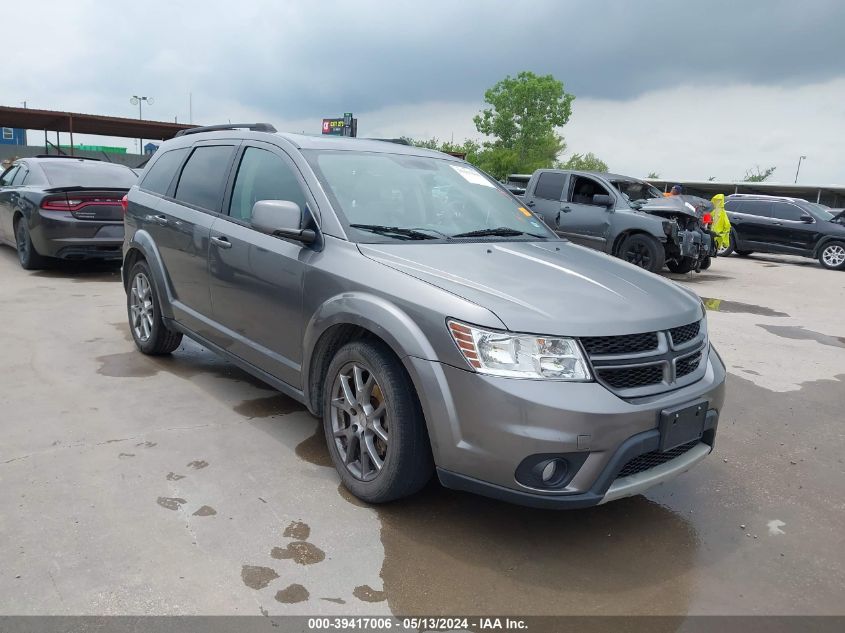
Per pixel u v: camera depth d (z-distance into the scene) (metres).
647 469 2.89
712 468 3.90
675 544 3.03
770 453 4.16
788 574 2.84
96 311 6.73
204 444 3.70
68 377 4.68
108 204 8.44
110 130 26.11
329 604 2.44
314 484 3.32
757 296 10.73
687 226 12.17
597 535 3.06
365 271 3.12
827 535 3.19
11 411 4.01
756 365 6.23
